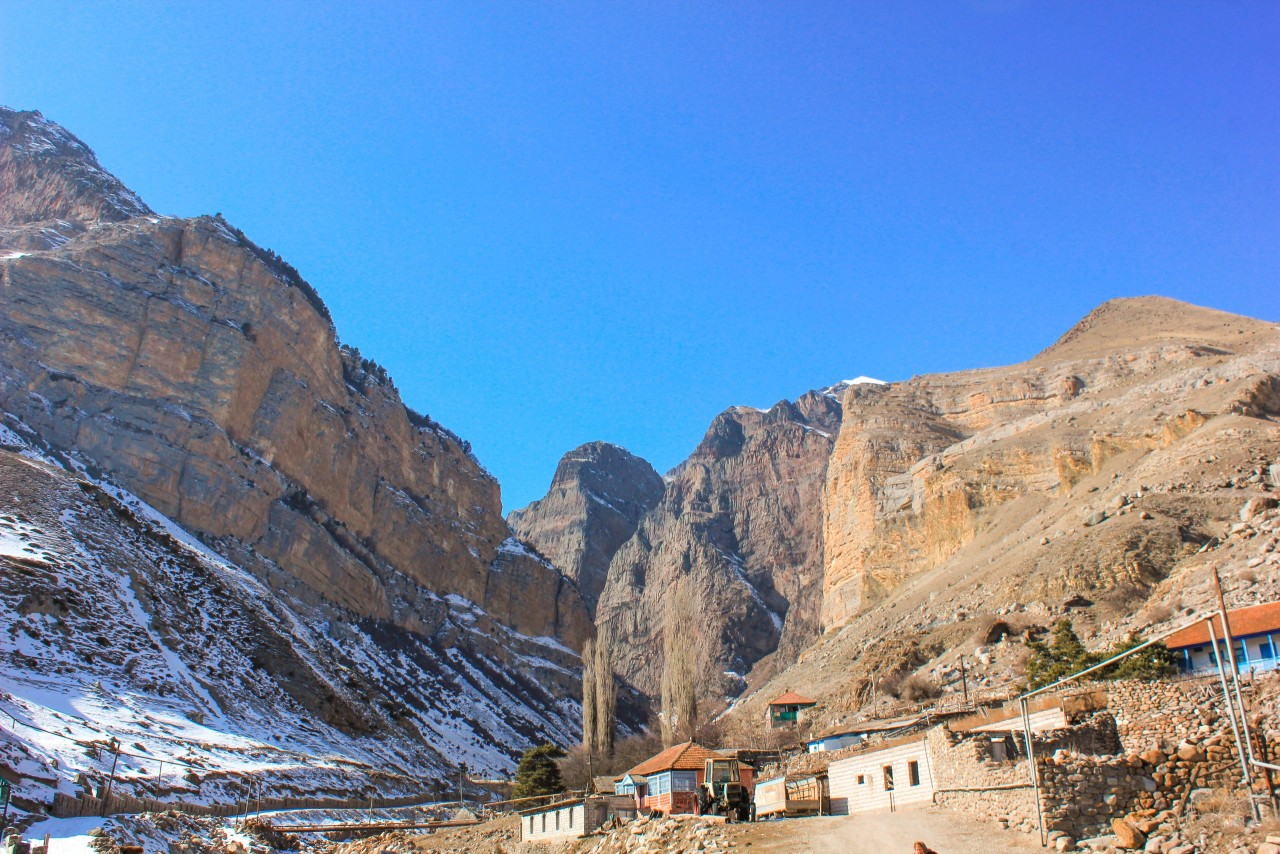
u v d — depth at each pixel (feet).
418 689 463.83
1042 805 77.77
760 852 90.27
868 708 212.43
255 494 444.55
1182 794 77.25
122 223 502.38
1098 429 356.38
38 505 306.76
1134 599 203.21
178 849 139.03
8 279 418.92
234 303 492.95
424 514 636.07
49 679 219.82
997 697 162.81
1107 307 624.18
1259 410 299.58
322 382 555.28
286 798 214.48
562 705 617.62
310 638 392.88
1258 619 112.98
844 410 532.32
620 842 116.47
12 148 640.17
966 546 361.10
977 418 488.44
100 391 415.44
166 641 278.05
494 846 170.19
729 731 243.40
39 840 120.26
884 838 86.58
